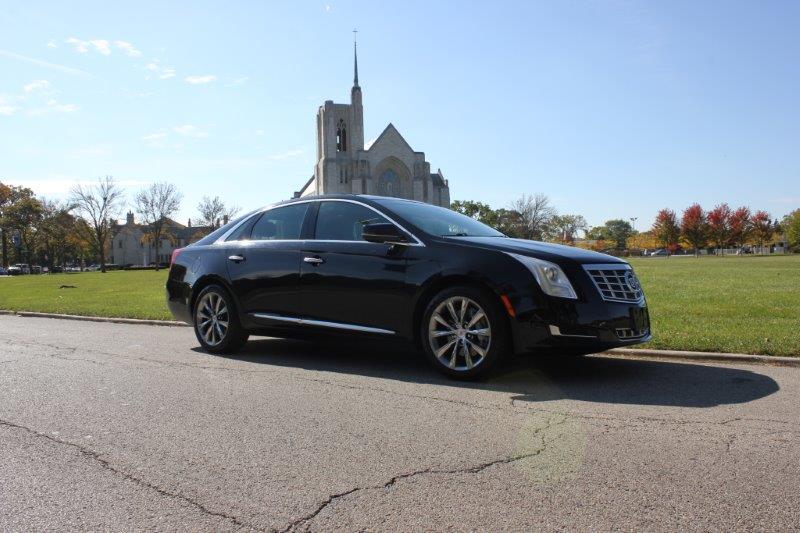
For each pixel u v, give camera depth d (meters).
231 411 4.23
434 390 4.75
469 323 4.98
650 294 13.05
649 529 2.37
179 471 3.10
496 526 2.42
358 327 5.61
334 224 6.05
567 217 117.88
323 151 88.44
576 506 2.58
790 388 4.61
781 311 9.31
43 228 94.38
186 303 7.10
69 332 9.21
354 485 2.87
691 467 2.99
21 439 3.68
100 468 3.17
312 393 4.73
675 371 5.35
